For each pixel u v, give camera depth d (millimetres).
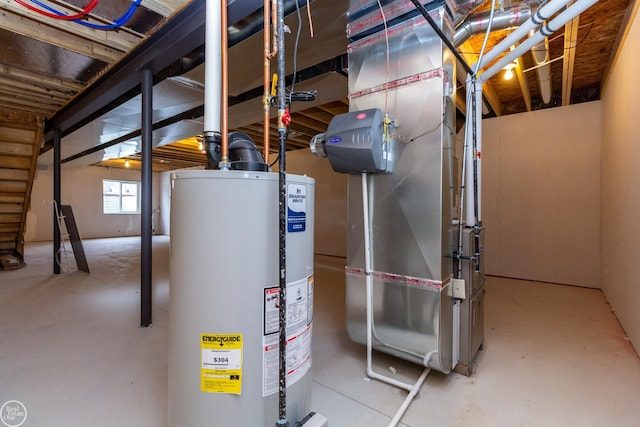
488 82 3730
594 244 3988
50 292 3672
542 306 3234
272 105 1148
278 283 1083
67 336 2461
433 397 1698
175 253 1073
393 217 1843
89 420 1508
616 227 3006
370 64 1900
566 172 4180
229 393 1037
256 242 1043
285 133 1022
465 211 2146
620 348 2262
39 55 2604
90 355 2158
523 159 4480
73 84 3281
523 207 4480
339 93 3221
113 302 3309
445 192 1734
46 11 2047
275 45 1110
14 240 5227
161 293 3607
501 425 1480
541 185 4352
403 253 1816
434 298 1723
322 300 3492
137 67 2635
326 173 6777
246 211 1027
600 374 1916
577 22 2396
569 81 3455
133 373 1934
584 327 2660
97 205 9789
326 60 2688
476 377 1892
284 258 1019
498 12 1903
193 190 1025
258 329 1055
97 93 3219
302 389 1194
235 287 1023
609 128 3365
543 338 2438
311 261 1231
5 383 1813
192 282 1036
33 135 4273
